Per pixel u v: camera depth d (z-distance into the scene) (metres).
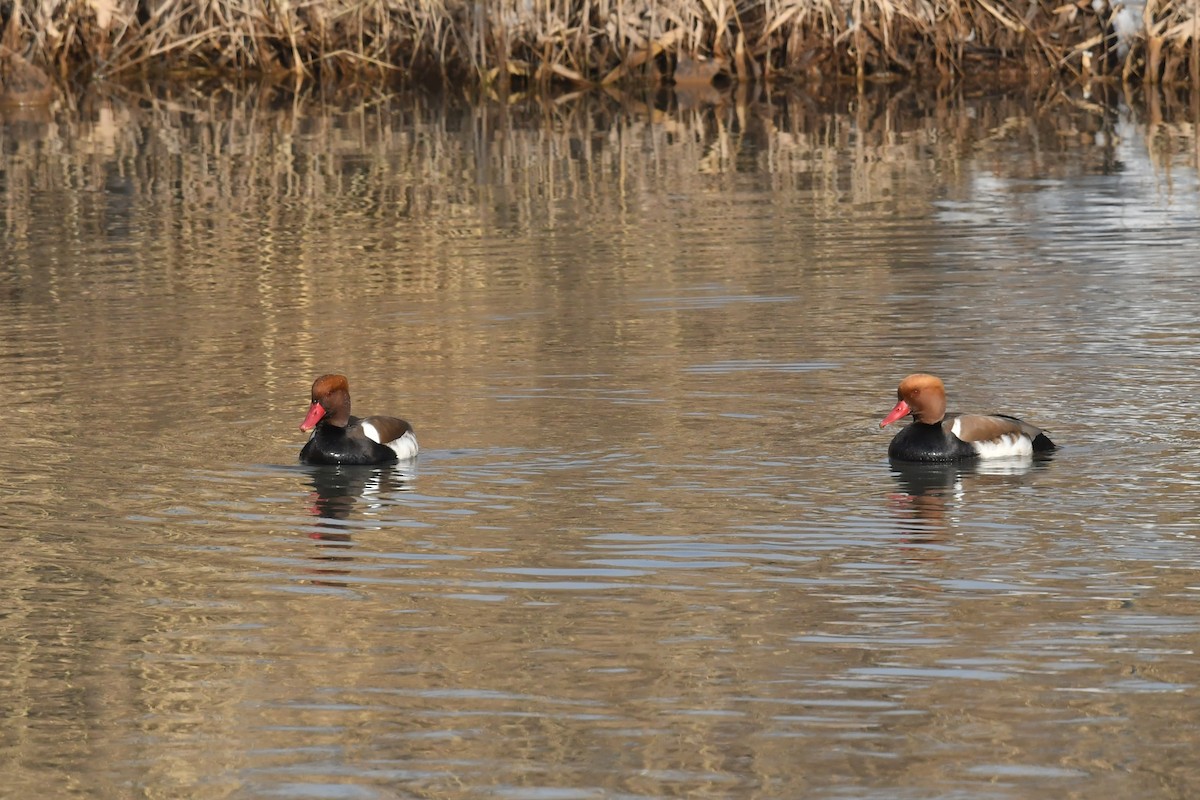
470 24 67.56
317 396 23.67
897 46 68.81
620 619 18.00
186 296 35.09
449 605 18.48
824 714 15.61
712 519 21.19
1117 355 28.89
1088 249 37.88
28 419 26.16
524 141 56.19
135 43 69.88
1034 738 15.07
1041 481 22.47
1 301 34.84
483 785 14.47
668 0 68.06
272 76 70.88
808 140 55.62
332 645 17.42
